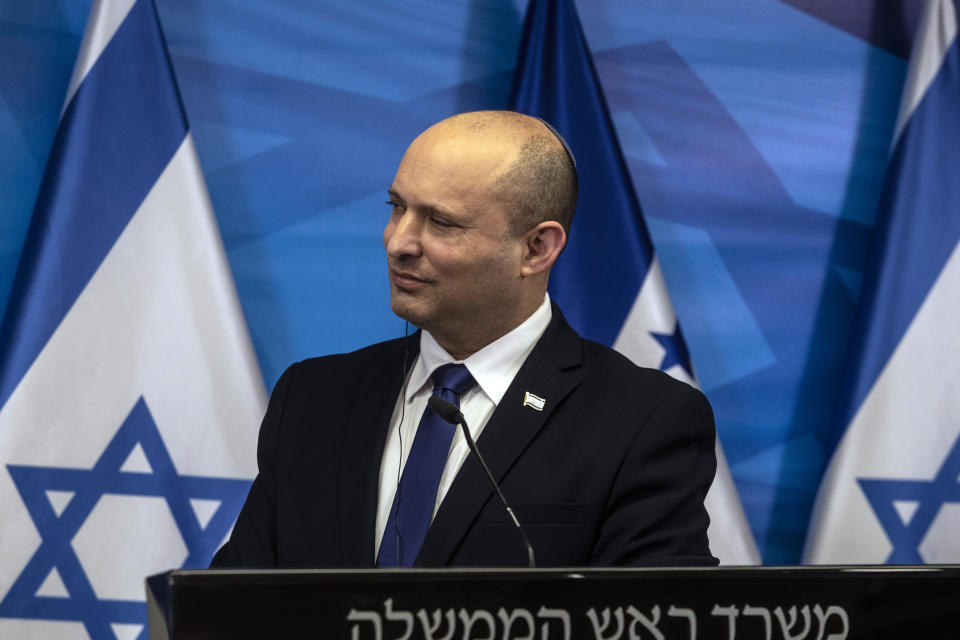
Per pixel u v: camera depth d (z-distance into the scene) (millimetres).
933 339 8477
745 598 3428
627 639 3338
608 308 8406
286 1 8727
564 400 5414
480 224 5156
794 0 9250
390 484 5305
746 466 9016
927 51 8703
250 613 3102
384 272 8789
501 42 8992
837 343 9125
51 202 7785
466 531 4969
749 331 9078
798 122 9195
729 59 9180
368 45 8820
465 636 3238
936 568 3553
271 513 5562
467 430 4379
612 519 5070
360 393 5691
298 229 8688
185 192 8016
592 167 8516
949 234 8531
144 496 7812
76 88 7918
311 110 8742
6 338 7684
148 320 7891
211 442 7918
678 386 5520
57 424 7668
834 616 3471
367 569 3201
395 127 8836
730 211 9109
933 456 8422
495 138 5309
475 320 5391
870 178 9211
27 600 7574
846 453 8414
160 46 8094
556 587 3314
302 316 8664
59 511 7648
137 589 7734
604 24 9070
